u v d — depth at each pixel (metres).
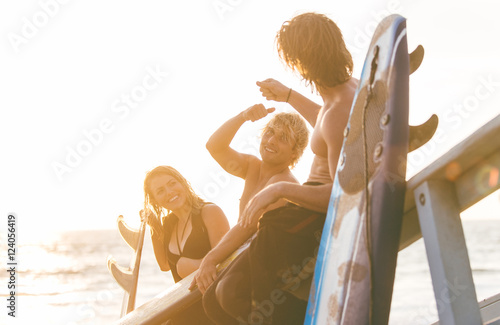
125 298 3.79
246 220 2.32
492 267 33.22
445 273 1.53
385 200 1.67
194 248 3.50
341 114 2.19
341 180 1.99
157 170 3.61
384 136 1.74
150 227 3.74
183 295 2.80
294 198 2.25
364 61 2.05
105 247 87.31
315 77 2.24
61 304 24.98
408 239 1.82
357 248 1.74
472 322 1.50
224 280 2.42
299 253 2.27
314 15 2.25
